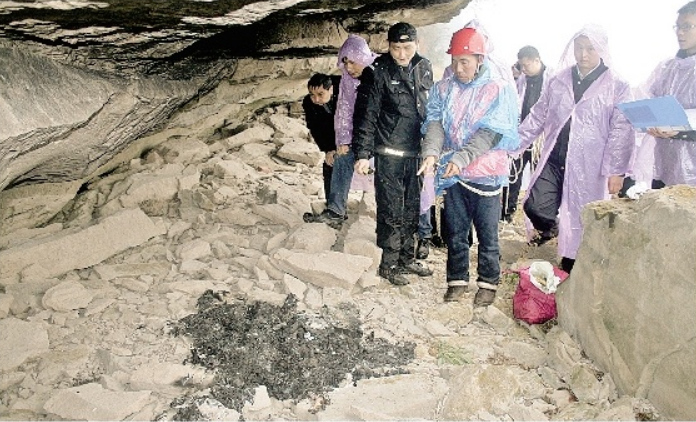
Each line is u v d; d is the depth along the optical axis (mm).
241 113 7484
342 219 4906
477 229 3779
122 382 2947
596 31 3783
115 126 4152
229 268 4203
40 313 3514
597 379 2996
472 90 3418
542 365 3250
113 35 3305
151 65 4199
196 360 3115
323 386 2980
